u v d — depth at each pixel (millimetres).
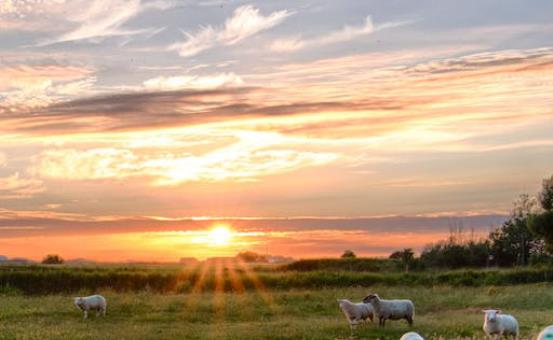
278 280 62750
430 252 89562
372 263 84250
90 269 67125
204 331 35594
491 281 65562
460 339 31453
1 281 59156
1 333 33625
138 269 68375
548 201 92062
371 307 36875
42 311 42750
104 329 36281
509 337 31750
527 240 92750
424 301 51719
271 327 36750
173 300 48312
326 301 49438
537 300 50406
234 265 80625
